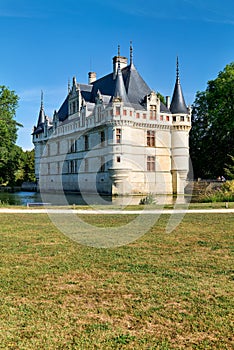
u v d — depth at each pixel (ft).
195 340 16.52
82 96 173.47
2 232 45.29
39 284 24.62
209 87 170.19
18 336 16.96
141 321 18.60
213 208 72.28
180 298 21.81
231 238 40.40
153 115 147.54
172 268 28.37
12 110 164.25
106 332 17.34
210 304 20.81
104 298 21.93
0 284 24.57
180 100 154.30
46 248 35.83
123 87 143.13
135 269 28.12
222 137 163.63
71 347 15.92
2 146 160.86
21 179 258.16
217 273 26.94
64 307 20.53
